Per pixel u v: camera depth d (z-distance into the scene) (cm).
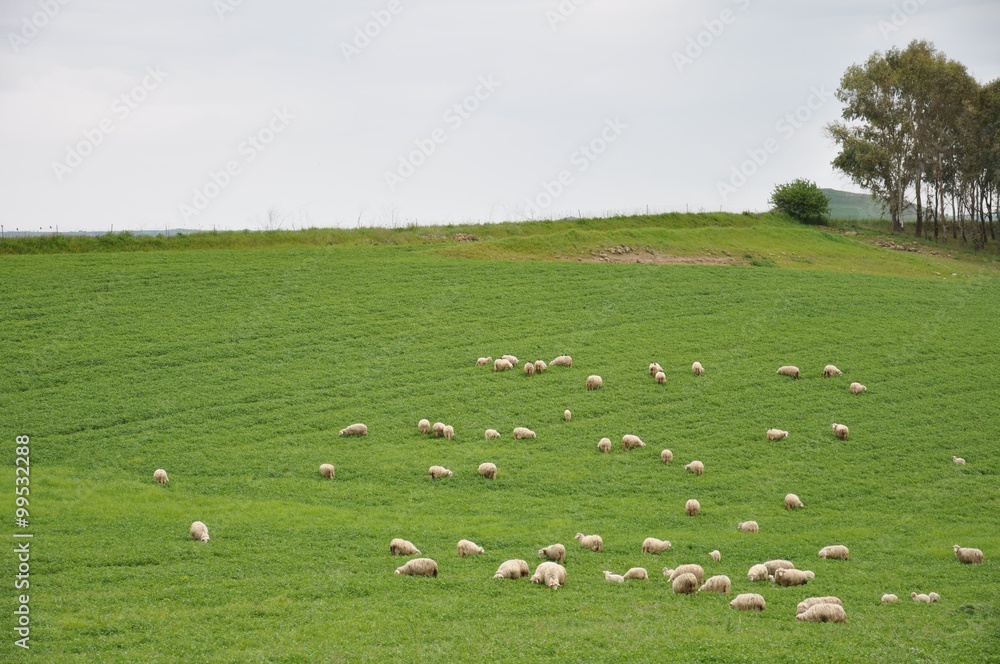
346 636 2455
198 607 2662
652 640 2419
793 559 3422
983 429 5412
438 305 7506
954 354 6875
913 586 3077
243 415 5188
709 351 6700
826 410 5638
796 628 2547
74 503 3753
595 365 6288
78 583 2819
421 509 3988
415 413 5334
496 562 3216
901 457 4956
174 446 4691
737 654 2323
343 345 6462
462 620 2594
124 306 7012
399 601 2752
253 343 6388
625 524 3878
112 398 5316
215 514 3722
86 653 2305
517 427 5159
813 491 4453
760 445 5056
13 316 6619
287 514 3772
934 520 4116
